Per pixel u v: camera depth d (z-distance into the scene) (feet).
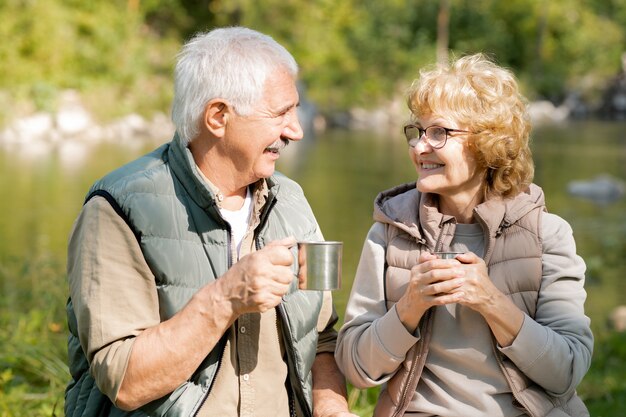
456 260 9.15
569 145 82.53
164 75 92.84
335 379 10.35
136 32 94.99
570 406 9.86
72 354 9.50
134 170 9.43
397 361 9.62
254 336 9.43
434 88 9.68
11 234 37.76
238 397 9.37
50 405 14.52
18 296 20.42
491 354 9.61
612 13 146.30
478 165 9.85
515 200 9.89
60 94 82.48
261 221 9.79
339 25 113.91
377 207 10.30
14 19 83.92
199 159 9.57
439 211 10.22
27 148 70.74
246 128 9.25
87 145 74.33
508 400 9.63
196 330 8.66
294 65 9.52
